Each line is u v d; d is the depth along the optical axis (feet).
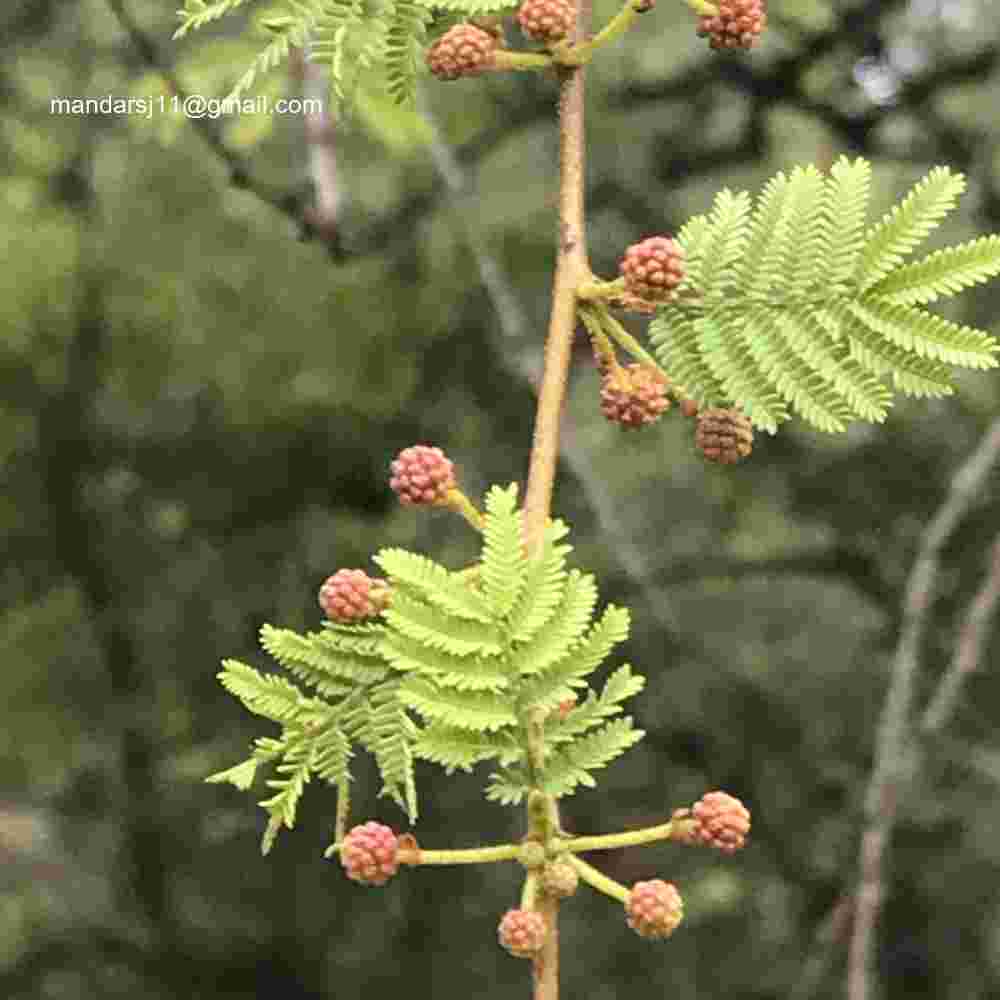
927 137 32.01
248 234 42.50
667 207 35.58
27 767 50.88
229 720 48.55
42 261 43.21
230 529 48.14
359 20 6.72
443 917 46.42
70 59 38.45
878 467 38.14
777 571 37.47
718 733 39.45
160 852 48.52
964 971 39.75
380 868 5.51
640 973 42.88
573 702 5.64
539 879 5.48
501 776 5.58
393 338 43.21
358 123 17.22
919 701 35.83
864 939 15.55
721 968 42.24
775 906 42.32
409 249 38.42
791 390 6.54
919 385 6.50
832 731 38.99
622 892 5.42
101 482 47.96
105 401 46.55
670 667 38.86
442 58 6.78
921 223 6.53
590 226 34.91
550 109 30.83
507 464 42.86
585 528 39.04
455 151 30.66
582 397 38.70
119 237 43.01
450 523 42.39
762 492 39.83
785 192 6.63
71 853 51.16
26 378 46.19
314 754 5.89
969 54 33.14
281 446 46.44
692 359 6.63
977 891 38.32
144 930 49.47
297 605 47.32
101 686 50.21
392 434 45.19
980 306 30.48
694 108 36.06
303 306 43.16
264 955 48.55
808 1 30.27
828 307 6.52
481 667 5.58
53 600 49.98
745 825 5.47
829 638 39.96
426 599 5.62
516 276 40.14
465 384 43.78
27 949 49.03
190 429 46.62
